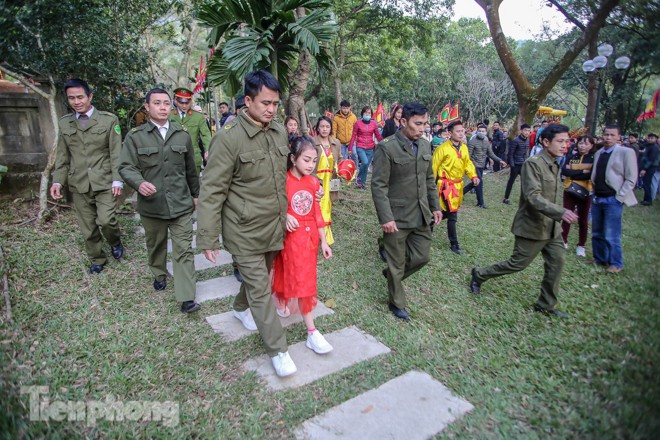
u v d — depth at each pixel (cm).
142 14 714
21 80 499
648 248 265
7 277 357
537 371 268
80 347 277
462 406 235
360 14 1580
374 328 319
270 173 251
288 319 332
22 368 244
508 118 3309
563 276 427
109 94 661
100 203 397
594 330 313
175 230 339
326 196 458
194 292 333
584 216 483
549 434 213
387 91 3117
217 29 518
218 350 284
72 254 432
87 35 535
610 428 198
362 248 501
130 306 342
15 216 514
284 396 240
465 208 747
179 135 347
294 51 567
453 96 3369
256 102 238
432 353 288
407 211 321
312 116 2516
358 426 218
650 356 202
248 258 253
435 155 504
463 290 394
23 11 443
